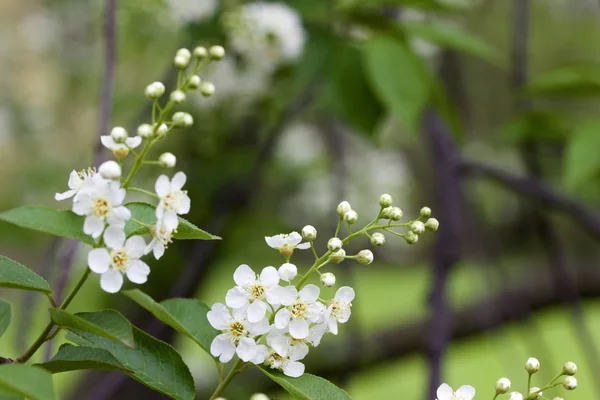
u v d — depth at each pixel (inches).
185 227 76.3
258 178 234.1
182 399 80.9
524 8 212.8
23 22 357.7
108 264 70.1
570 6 333.1
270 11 185.6
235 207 227.9
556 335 396.8
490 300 259.4
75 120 333.4
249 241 271.9
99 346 80.5
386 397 346.9
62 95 335.9
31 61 353.4
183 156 240.1
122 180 79.4
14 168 312.0
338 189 259.6
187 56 77.9
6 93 344.2
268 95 234.2
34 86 348.2
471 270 314.7
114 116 249.4
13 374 60.9
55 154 326.6
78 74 327.9
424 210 80.3
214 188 234.5
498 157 314.3
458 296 330.0
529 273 285.4
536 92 180.2
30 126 332.8
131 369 81.7
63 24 339.6
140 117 215.9
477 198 292.4
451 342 273.9
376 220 80.0
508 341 258.2
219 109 233.3
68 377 299.0
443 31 171.5
